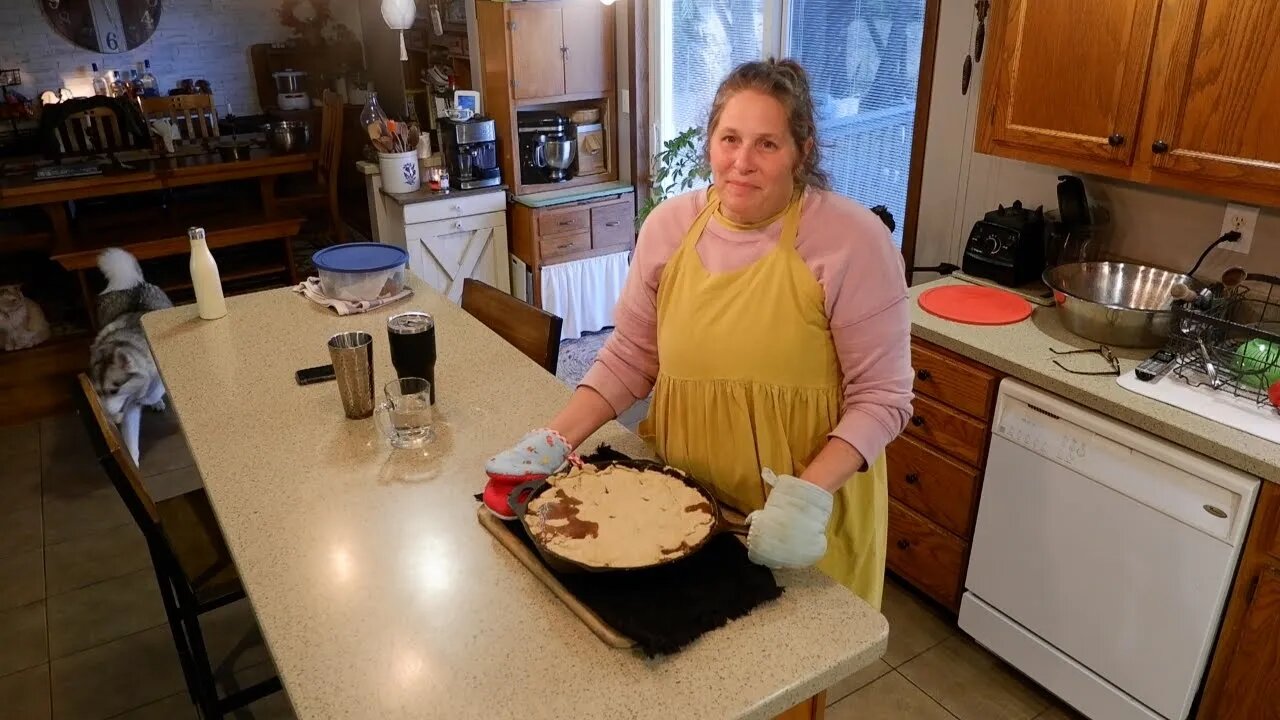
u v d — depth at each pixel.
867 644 1.11
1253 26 1.74
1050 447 1.97
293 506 1.43
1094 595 1.97
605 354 1.54
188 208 4.64
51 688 2.26
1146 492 1.81
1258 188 1.80
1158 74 1.92
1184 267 2.23
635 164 4.18
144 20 6.86
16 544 2.84
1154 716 1.91
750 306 1.33
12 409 3.59
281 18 7.32
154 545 1.75
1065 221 2.34
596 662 1.08
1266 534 1.66
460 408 1.77
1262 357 1.80
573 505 1.27
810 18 3.28
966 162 2.62
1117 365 1.97
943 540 2.34
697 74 3.95
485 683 1.06
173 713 2.18
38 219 4.47
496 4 3.78
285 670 1.08
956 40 2.55
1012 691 2.23
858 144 3.20
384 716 1.01
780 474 1.38
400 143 3.93
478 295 2.36
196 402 1.81
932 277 2.81
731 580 1.18
